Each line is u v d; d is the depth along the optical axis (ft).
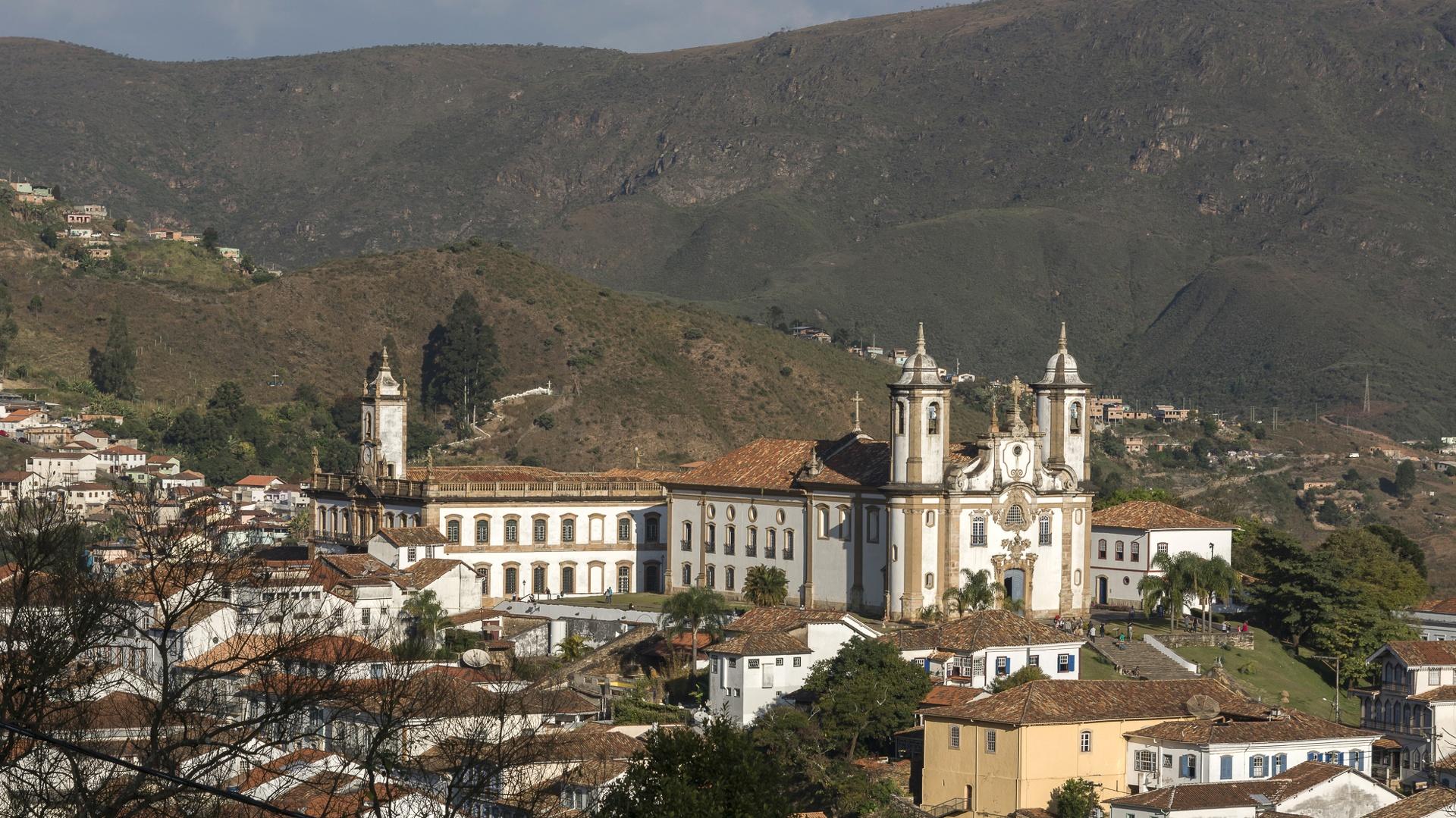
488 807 248.11
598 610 550.36
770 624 460.55
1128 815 366.43
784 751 405.80
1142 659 501.56
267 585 288.51
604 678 488.85
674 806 250.78
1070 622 537.65
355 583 533.14
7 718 206.39
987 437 549.13
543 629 551.18
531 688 400.06
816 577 557.74
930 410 525.75
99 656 240.32
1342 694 519.19
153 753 207.00
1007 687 437.99
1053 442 556.92
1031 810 385.09
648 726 398.62
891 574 524.52
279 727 230.07
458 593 569.23
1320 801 369.91
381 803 232.73
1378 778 435.12
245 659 248.93
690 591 495.00
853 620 462.60
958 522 526.16
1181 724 402.72
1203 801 362.74
